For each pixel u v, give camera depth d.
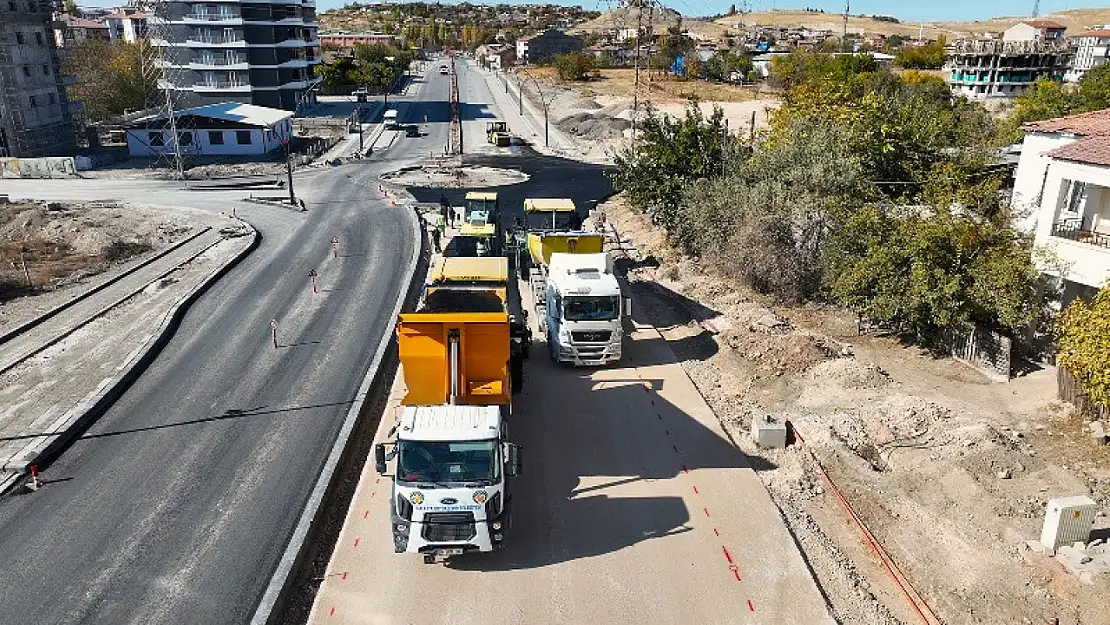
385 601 12.27
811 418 18.94
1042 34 117.56
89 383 20.81
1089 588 12.72
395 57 141.25
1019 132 40.75
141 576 12.81
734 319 25.69
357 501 15.06
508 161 62.44
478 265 21.02
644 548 13.70
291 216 42.56
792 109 47.09
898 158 32.75
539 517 14.69
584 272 22.16
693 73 124.81
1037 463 16.53
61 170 54.31
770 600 12.40
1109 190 22.84
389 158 63.84
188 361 22.22
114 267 33.47
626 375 21.64
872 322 25.22
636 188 35.97
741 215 29.28
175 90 72.44
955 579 13.30
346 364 22.02
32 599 12.22
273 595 12.21
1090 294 22.50
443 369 15.51
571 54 133.50
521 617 11.96
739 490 15.66
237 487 15.57
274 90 81.19
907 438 17.86
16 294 29.41
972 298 21.38
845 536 14.52
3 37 59.03
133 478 15.88
